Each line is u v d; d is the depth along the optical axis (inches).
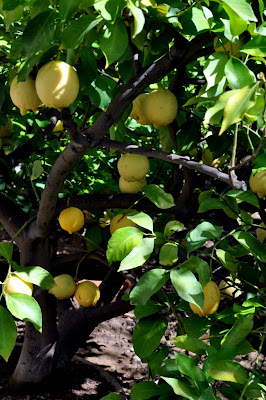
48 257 115.1
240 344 64.5
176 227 77.5
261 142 64.2
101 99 70.8
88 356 163.8
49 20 59.8
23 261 116.1
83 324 131.3
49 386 132.1
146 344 77.9
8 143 112.6
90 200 101.4
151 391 66.8
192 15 68.4
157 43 74.4
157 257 112.1
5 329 67.4
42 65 68.2
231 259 72.6
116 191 147.3
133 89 76.0
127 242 74.7
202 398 54.2
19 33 87.3
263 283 84.5
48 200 93.1
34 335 127.3
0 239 233.0
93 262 128.3
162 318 80.1
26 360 129.1
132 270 104.5
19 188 125.1
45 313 125.1
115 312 129.6
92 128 76.2
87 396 133.6
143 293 67.6
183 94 95.9
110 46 57.8
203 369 60.2
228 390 61.4
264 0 73.2
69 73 63.8
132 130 143.6
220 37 69.4
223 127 50.3
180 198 108.4
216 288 73.4
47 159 136.0
